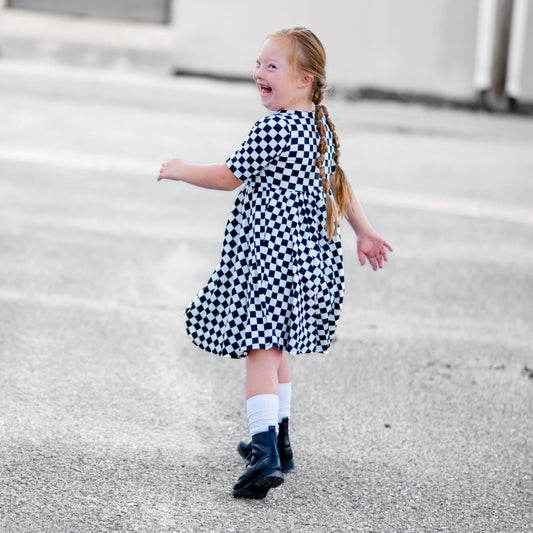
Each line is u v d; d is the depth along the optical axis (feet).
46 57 136.15
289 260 28.32
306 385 37.88
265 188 28.71
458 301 50.72
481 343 44.16
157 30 137.49
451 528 27.55
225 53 136.05
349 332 44.37
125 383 36.76
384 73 136.56
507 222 70.59
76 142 86.69
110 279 49.67
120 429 32.76
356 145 99.04
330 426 34.22
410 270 55.88
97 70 134.51
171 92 122.52
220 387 37.11
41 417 33.19
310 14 134.92
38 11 136.87
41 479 28.78
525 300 51.78
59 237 56.65
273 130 28.27
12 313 43.45
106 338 41.29
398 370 40.06
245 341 28.22
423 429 34.45
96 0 136.67
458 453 32.65
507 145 108.17
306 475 30.40
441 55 135.74
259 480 27.86
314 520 27.55
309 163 28.86
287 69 28.73
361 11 135.03
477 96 136.77
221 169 28.66
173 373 38.19
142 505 27.68
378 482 30.22
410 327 45.80
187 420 33.91
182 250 56.03
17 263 51.06
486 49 135.64
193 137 94.68
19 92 111.34
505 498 29.63
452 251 61.05
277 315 28.27
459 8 134.72
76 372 37.45
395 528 27.37
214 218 64.49
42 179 71.51
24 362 37.99
